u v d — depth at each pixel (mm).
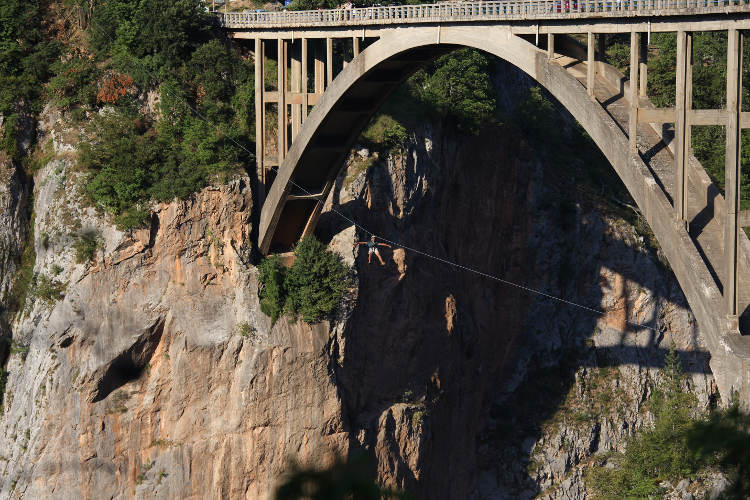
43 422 75250
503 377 109375
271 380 77188
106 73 83875
